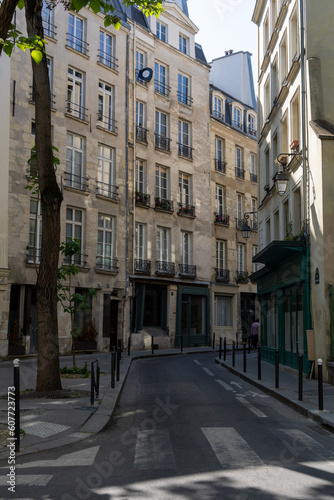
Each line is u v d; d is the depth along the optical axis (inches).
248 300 1529.3
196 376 626.8
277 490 196.5
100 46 1109.1
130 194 1146.0
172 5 1321.4
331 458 246.7
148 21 1261.1
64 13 1010.1
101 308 1029.8
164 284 1212.5
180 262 1273.4
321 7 625.0
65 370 589.0
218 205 1445.6
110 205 1082.1
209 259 1358.3
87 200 1024.9
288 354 682.8
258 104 985.5
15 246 871.1
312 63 616.4
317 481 208.5
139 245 1170.6
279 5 840.9
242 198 1549.0
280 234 773.9
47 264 450.3
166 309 1225.4
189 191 1328.7
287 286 695.1
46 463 239.8
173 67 1310.3
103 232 1070.4
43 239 450.9
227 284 1419.8
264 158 932.6
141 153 1189.1
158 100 1256.8
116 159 1110.4
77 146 1028.5
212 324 1364.4
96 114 1065.5
